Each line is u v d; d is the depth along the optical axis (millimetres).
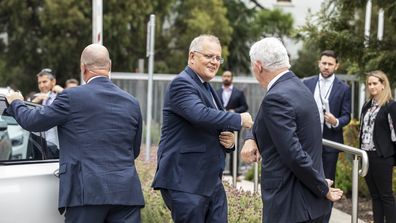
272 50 4000
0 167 4301
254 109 14359
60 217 4402
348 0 9445
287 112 3828
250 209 5859
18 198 4156
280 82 3996
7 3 22297
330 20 9969
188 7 25484
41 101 8383
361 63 9625
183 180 4551
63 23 21531
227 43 26344
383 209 6535
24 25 22641
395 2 8680
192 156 4566
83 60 4383
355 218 5250
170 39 25281
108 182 4113
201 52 4562
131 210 4270
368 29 11141
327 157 7012
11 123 4637
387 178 6434
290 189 3934
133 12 22594
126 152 4297
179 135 4598
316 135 3992
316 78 7234
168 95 4594
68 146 4164
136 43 23469
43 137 4875
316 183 3879
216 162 4652
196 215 4547
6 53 23531
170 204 4629
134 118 4379
